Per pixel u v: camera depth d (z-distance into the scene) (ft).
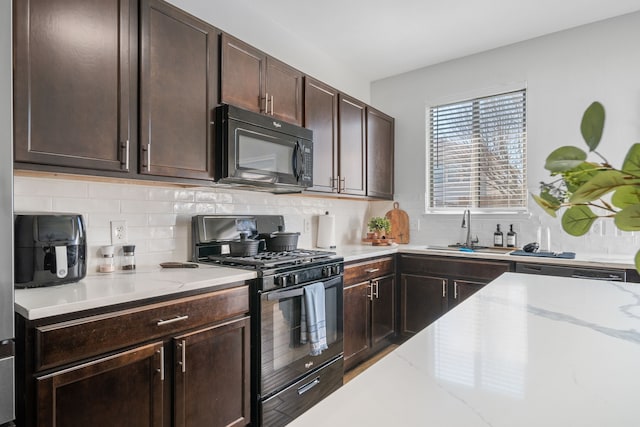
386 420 1.72
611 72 9.09
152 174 5.74
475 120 11.26
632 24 8.86
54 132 4.67
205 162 6.53
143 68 5.62
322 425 1.67
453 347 2.75
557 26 9.46
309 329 6.96
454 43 10.39
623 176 1.59
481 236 10.95
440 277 9.99
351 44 10.47
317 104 9.06
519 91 10.48
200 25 6.48
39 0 4.54
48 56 4.61
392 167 12.37
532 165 10.14
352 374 8.72
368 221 12.99
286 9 8.82
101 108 5.14
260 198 9.02
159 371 4.82
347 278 8.70
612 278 7.64
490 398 1.95
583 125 1.85
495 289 4.99
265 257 7.15
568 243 9.58
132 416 4.56
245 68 7.25
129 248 6.23
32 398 3.77
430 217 11.85
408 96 12.32
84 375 4.12
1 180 3.47
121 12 5.38
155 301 4.85
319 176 9.08
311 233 10.61
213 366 5.51
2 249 3.49
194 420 5.22
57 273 4.86
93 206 6.10
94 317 4.23
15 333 3.86
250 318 6.15
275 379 6.43
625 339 2.93
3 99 3.49
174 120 6.04
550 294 4.65
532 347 2.74
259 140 7.22
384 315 10.11
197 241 7.36
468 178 11.37
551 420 1.74
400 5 8.55
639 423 1.72
